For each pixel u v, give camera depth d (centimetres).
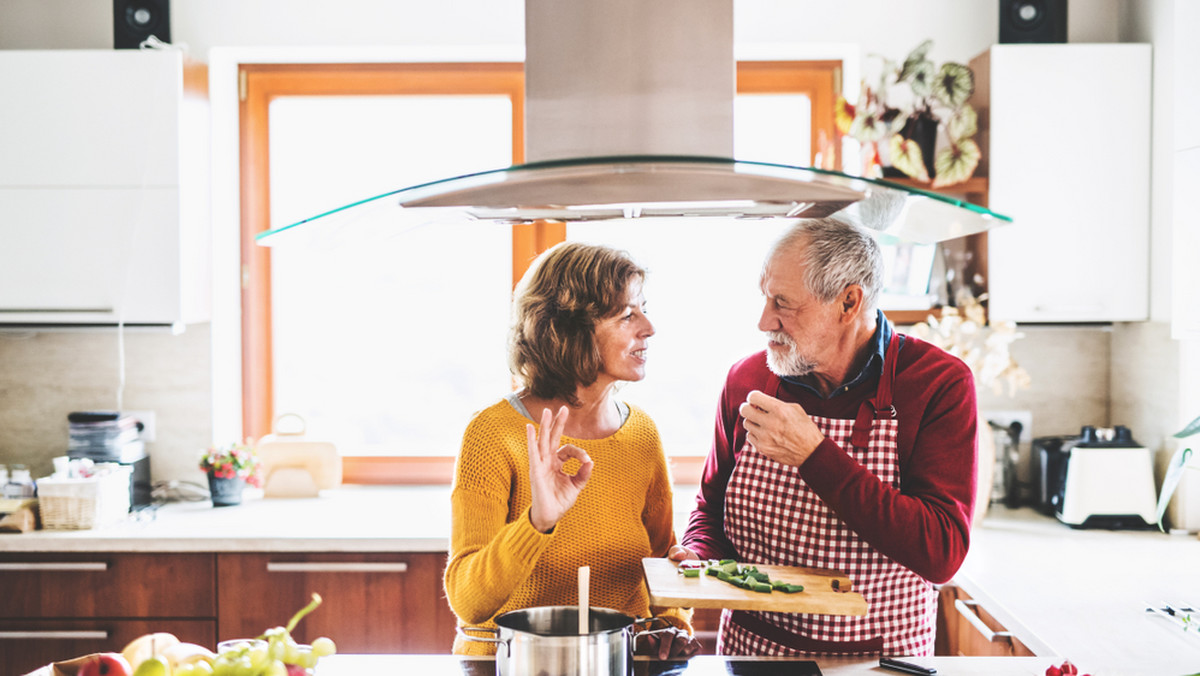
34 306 269
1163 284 255
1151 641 168
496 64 307
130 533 250
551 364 156
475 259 314
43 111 266
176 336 297
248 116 309
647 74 114
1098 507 255
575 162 101
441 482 314
